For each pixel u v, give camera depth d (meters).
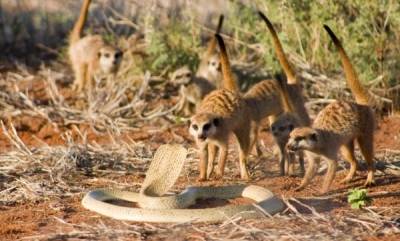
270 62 15.52
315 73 15.67
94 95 15.88
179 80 15.71
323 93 15.38
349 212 9.67
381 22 15.24
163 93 16.52
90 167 12.21
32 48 19.95
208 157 11.90
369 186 10.93
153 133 14.64
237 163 12.51
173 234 9.04
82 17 17.92
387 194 10.45
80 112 15.31
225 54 12.72
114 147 13.41
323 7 15.22
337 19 15.31
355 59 15.12
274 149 12.91
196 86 15.78
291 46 15.78
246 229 8.98
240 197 10.40
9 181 11.61
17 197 10.88
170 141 14.15
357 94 11.30
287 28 15.70
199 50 17.50
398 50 15.11
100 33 19.70
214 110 11.80
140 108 15.50
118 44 18.59
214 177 11.77
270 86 12.93
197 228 9.16
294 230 9.02
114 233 9.12
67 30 20.56
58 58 19.16
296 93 13.03
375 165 11.80
